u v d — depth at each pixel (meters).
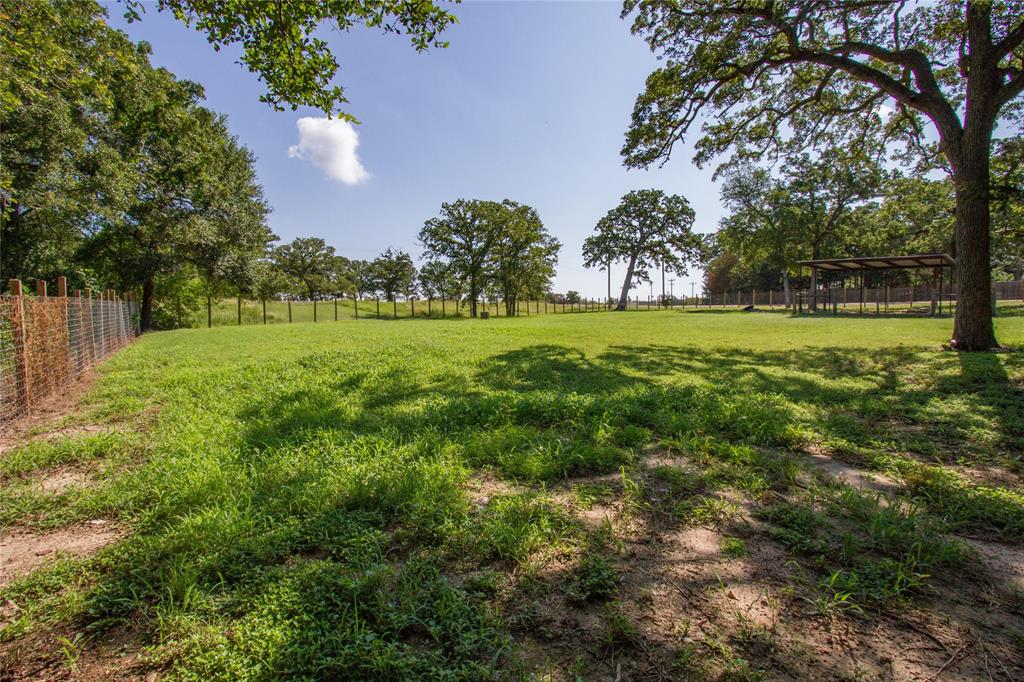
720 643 1.75
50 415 5.47
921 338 13.15
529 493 3.04
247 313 38.56
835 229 38.25
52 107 15.16
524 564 2.26
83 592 2.05
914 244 33.38
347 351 10.11
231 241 28.70
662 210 53.78
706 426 4.53
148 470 3.37
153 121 23.03
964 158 10.23
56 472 3.56
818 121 15.48
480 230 48.78
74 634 1.82
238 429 4.41
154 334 21.81
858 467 3.70
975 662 1.67
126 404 5.75
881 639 1.79
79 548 2.48
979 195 9.66
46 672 1.65
